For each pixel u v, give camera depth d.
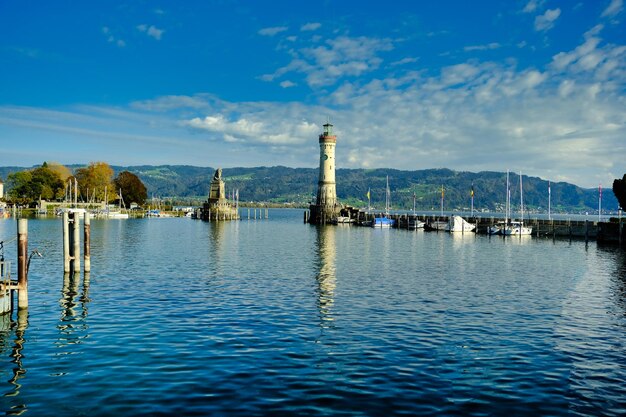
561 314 36.75
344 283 48.94
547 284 49.97
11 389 22.03
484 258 73.31
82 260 63.47
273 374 23.97
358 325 32.88
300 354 26.88
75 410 20.08
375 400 21.28
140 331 30.80
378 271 57.81
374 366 25.23
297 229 144.75
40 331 30.66
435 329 32.16
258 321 33.50
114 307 36.97
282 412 20.06
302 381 23.19
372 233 128.88
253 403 20.81
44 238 91.69
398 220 155.00
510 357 26.89
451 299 41.69
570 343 29.55
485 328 32.56
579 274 57.28
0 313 33.78
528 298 42.56
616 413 20.48
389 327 32.50
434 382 23.30
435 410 20.44
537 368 25.31
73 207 194.88
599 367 25.58
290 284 47.81
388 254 77.38
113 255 69.31
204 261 64.56
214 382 22.91
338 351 27.47
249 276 52.31
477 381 23.48
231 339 29.34
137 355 26.38
